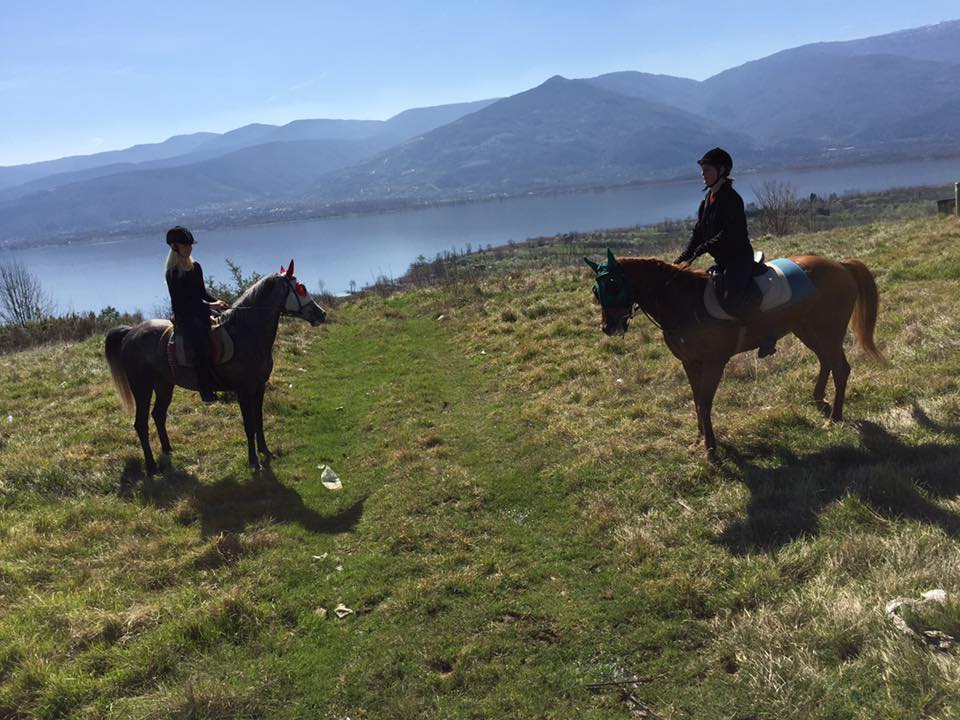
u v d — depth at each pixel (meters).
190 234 7.03
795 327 6.23
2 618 4.64
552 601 4.53
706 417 6.14
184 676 4.02
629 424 7.25
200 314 7.17
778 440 6.20
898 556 4.07
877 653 3.31
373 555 5.45
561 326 12.15
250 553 5.53
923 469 5.04
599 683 3.68
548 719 3.47
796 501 5.05
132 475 7.52
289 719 3.66
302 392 10.80
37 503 6.77
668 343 6.30
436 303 17.78
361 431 8.84
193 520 6.30
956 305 8.69
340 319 18.28
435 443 7.98
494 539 5.50
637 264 6.02
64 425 9.19
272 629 4.48
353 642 4.32
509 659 3.98
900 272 11.30
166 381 7.79
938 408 6.04
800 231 24.59
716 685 3.50
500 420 8.47
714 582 4.32
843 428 6.16
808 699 3.16
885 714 2.99
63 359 14.01
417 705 3.67
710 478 5.79
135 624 4.48
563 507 5.90
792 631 3.65
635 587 4.46
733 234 5.79
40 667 4.04
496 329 13.23
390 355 13.27
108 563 5.44
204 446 8.20
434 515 6.05
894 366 7.32
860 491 4.91
